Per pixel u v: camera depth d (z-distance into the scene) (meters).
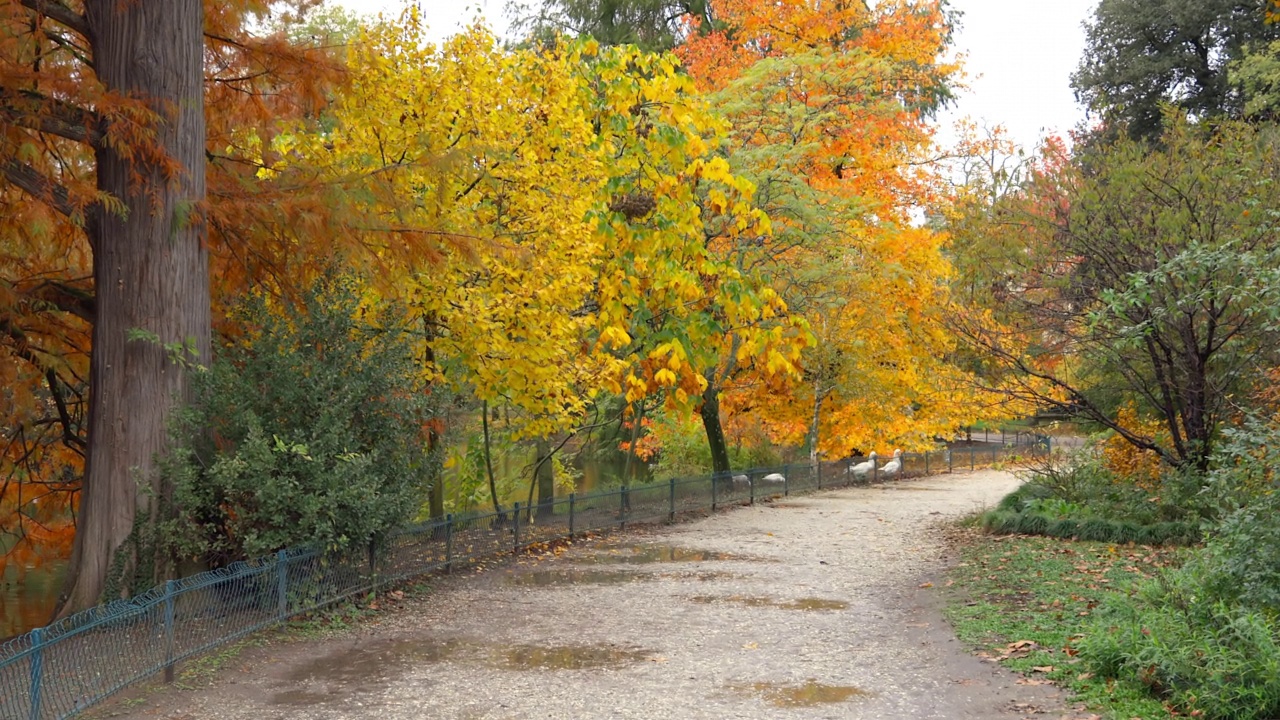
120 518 10.35
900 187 26.56
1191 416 15.08
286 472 10.26
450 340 14.56
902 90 27.33
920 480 31.62
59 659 6.80
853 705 7.51
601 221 11.45
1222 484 9.48
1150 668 7.46
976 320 16.36
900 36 26.31
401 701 7.70
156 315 10.53
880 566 14.55
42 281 11.85
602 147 12.59
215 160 12.70
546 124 14.91
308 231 10.42
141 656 7.76
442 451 12.57
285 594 9.94
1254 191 13.66
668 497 20.62
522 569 14.22
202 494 10.24
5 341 12.49
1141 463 17.12
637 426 22.06
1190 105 35.38
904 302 25.61
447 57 14.23
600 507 18.34
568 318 14.50
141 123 9.84
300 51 11.57
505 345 14.04
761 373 24.64
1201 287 13.36
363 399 11.32
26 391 12.74
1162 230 14.18
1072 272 15.55
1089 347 15.54
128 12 10.51
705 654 9.21
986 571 13.16
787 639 9.83
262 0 11.69
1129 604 8.79
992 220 16.14
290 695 7.86
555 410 15.42
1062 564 13.13
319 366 10.84
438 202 13.72
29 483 14.45
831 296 23.45
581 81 13.69
